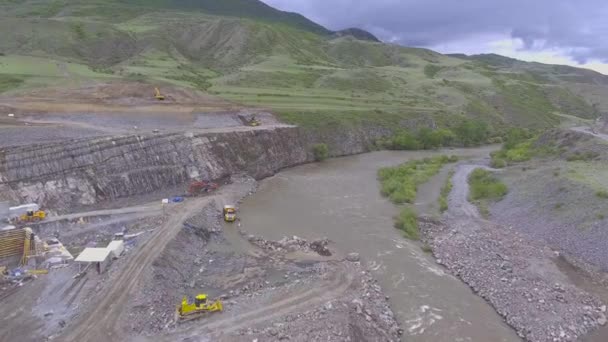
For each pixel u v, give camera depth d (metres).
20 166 55.47
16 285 36.97
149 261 40.94
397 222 56.75
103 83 95.69
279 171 86.88
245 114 96.88
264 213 60.97
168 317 33.91
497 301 38.34
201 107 94.75
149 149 68.38
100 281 37.59
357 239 52.12
